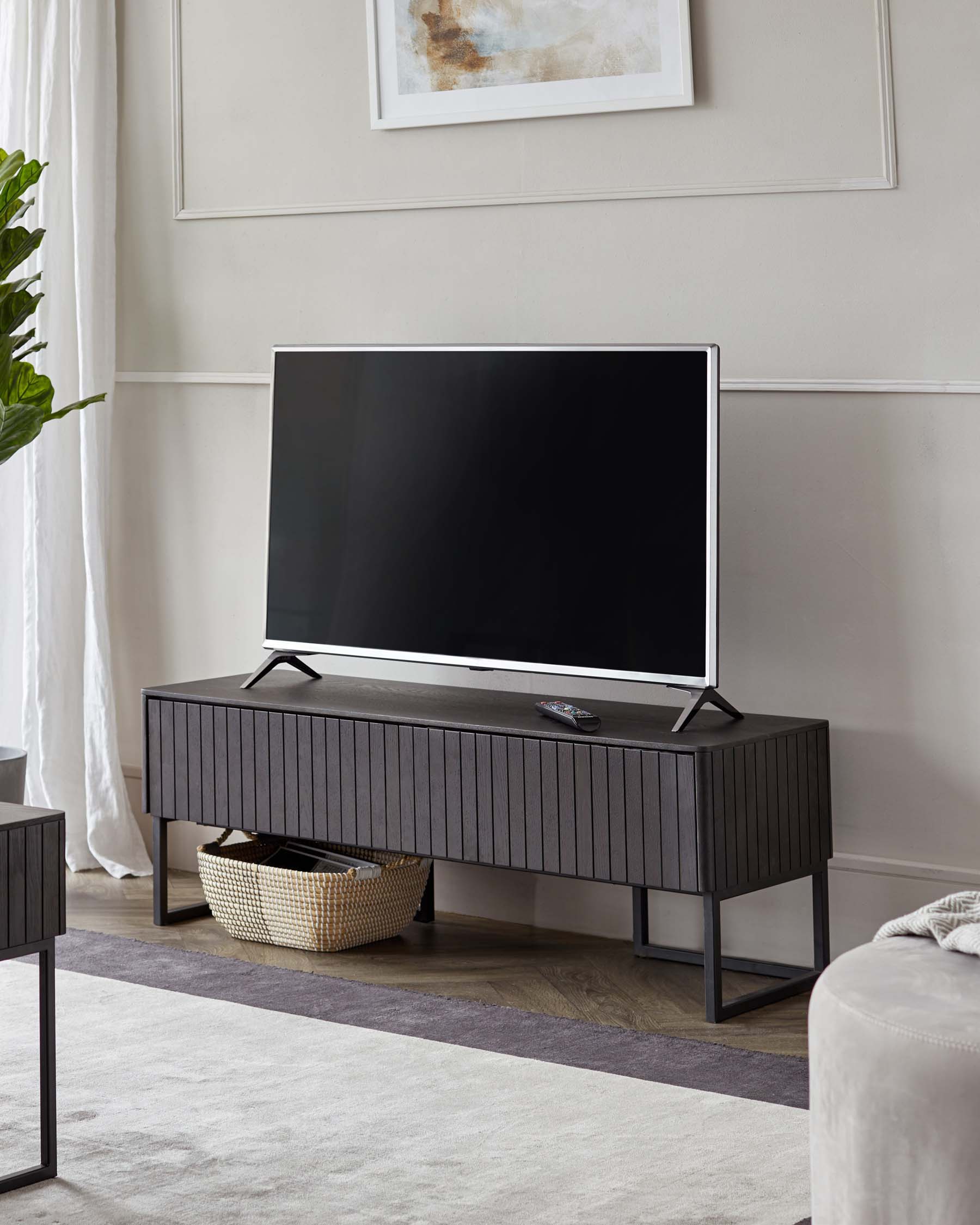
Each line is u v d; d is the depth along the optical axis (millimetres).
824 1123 1919
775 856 3246
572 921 3830
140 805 4480
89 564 4328
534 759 3277
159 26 4293
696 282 3590
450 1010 3213
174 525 4379
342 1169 2418
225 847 3910
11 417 3729
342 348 3789
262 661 4262
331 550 3814
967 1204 1754
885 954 2049
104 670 4344
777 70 3459
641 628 3367
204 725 3734
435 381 3650
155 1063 2877
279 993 3312
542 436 3498
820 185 3418
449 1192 2332
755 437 3533
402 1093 2734
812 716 3504
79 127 4293
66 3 4297
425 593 3672
